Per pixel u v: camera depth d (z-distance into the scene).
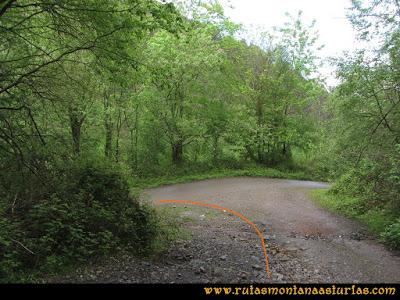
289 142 30.19
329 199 14.95
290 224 11.30
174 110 24.16
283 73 29.58
